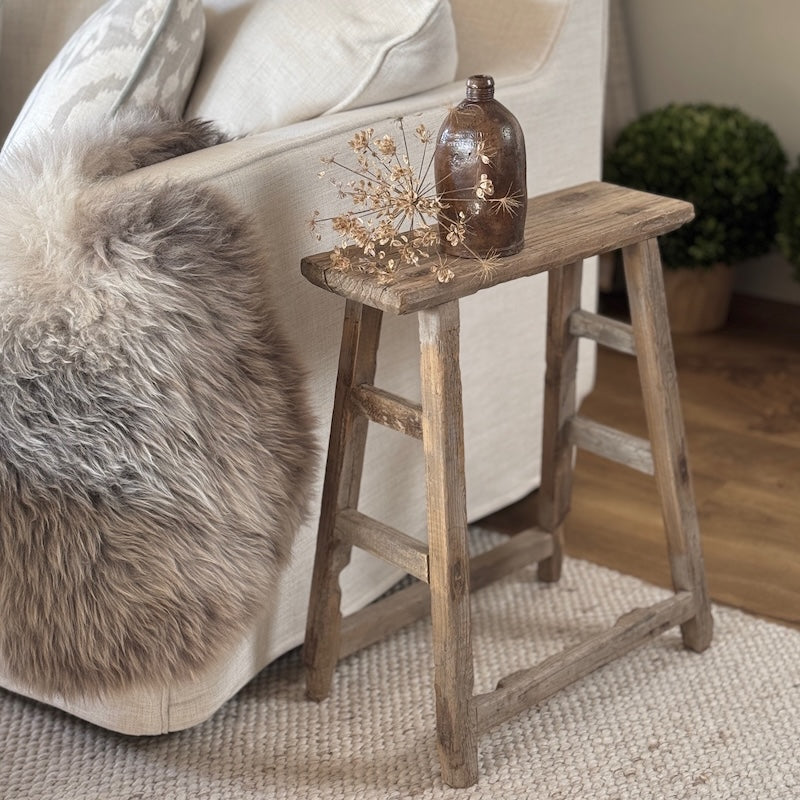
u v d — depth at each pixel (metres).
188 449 1.20
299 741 1.46
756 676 1.55
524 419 1.86
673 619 1.54
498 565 1.67
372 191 1.43
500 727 1.47
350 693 1.55
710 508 1.98
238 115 1.53
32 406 1.17
